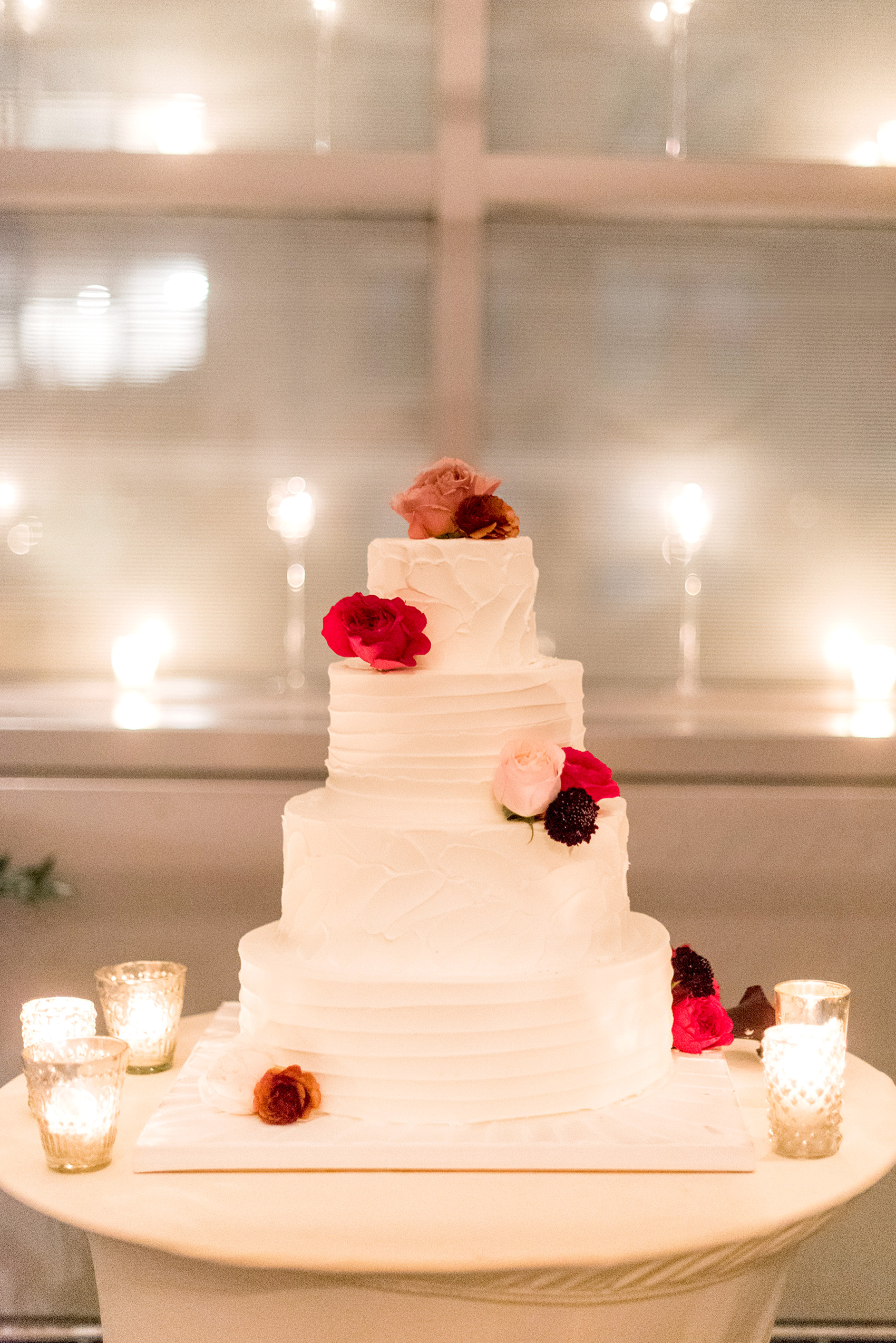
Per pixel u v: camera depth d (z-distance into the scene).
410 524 1.45
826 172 2.41
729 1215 1.13
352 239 2.49
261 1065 1.30
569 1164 1.21
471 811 1.32
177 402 2.52
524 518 2.54
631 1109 1.31
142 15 2.48
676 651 2.59
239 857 2.26
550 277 2.50
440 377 2.47
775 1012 1.52
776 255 2.50
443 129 2.38
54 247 2.48
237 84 2.50
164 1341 1.21
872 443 2.55
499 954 1.29
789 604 2.59
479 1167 1.21
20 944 2.26
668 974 1.42
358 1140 1.23
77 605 2.56
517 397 2.52
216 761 2.27
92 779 2.27
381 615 1.36
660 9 2.49
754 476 2.55
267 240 2.49
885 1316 2.23
